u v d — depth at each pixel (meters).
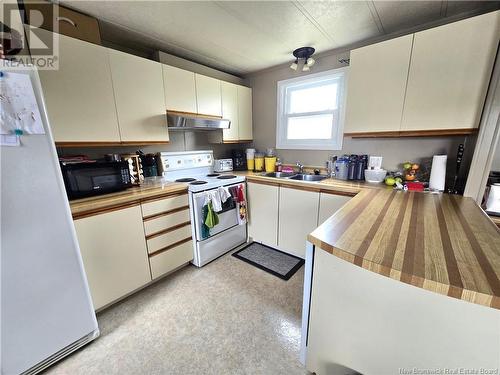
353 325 0.91
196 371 1.20
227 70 2.88
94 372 1.20
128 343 1.37
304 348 1.14
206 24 1.72
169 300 1.74
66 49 1.48
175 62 2.27
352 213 1.18
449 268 0.67
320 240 0.86
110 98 1.72
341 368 0.99
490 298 0.55
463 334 0.69
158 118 2.05
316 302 1.02
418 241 0.85
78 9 1.51
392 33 1.88
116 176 1.75
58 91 1.47
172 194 1.93
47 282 1.16
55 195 1.14
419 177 1.93
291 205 2.24
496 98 1.31
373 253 0.75
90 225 1.44
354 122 1.93
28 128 1.03
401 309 0.77
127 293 1.70
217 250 2.33
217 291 1.84
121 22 1.68
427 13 1.60
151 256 1.83
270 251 2.50
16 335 1.08
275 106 2.89
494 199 1.37
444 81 1.50
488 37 1.32
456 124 1.50
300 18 1.64
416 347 0.78
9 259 1.03
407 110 1.67
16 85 0.98
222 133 2.73
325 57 2.36
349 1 1.45
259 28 1.79
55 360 1.23
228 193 2.27
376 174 2.01
